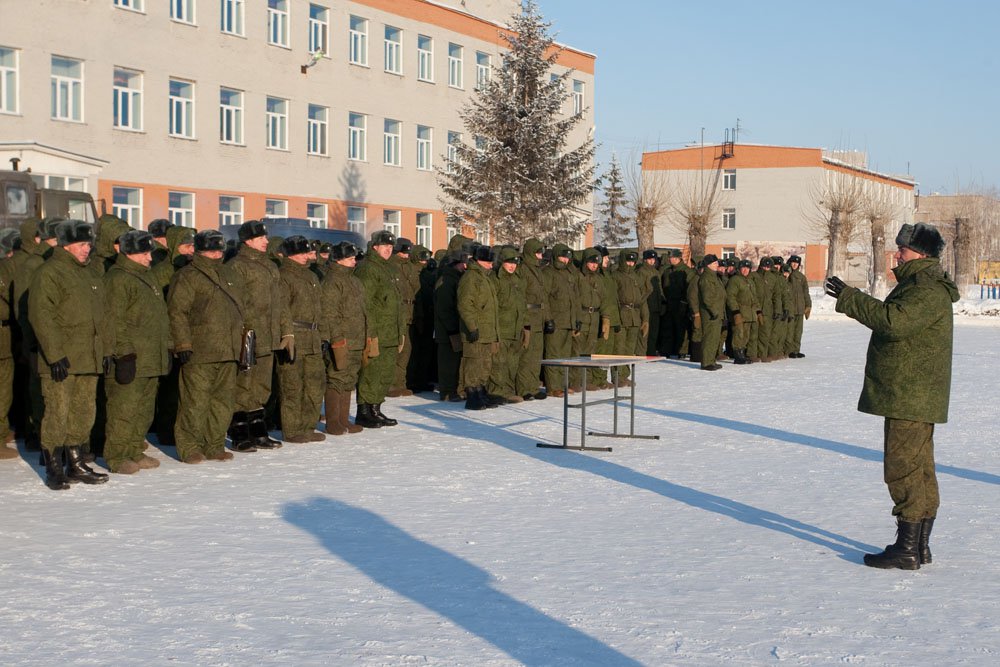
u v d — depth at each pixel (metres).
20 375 11.58
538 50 38.72
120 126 34.31
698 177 85.06
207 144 37.28
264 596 6.18
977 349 28.48
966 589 6.50
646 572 6.77
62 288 9.27
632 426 12.62
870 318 7.07
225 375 10.85
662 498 9.17
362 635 5.48
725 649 5.32
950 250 82.31
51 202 20.06
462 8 52.38
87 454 9.82
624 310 19.17
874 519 8.39
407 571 6.74
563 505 8.84
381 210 45.38
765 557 7.21
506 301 15.94
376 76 44.91
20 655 5.15
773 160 83.06
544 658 5.15
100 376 10.88
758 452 11.66
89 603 6.01
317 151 42.38
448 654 5.20
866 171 90.00
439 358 16.48
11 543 7.36
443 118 48.72
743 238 83.88
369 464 10.73
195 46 36.66
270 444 11.70
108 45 33.56
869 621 5.82
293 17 40.75
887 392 7.05
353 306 12.73
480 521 8.20
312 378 12.24
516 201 38.09
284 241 12.16
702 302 21.72
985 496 9.40
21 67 31.17
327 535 7.69
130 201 34.81
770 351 24.27
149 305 10.09
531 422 14.02
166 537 7.58
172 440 11.87
